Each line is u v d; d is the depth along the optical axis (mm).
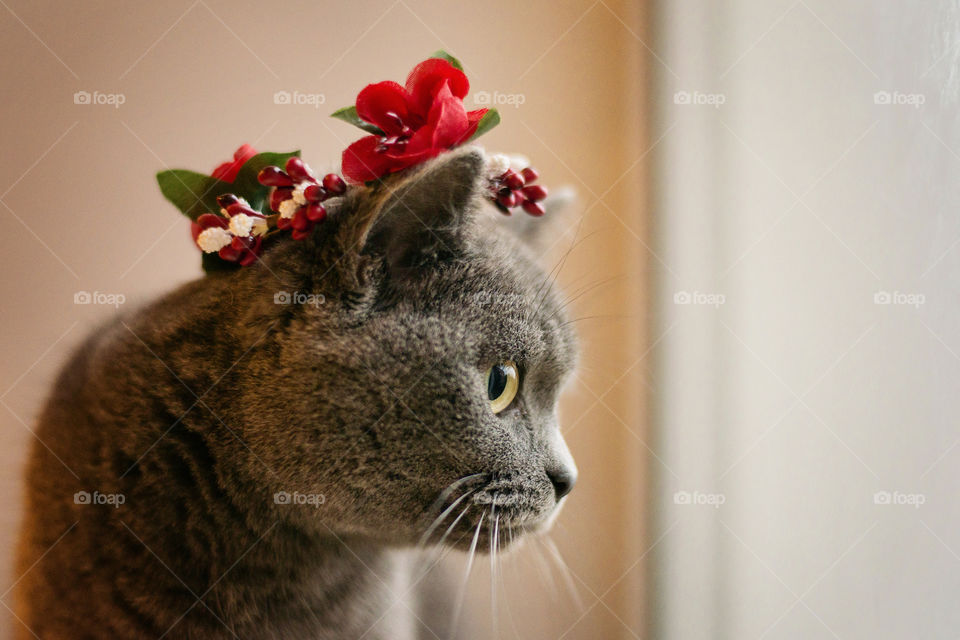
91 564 403
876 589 466
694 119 605
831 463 493
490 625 535
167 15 522
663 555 604
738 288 573
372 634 443
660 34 616
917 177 453
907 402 454
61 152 505
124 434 405
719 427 582
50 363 453
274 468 401
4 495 450
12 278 497
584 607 598
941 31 442
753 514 554
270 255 410
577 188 610
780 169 542
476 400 408
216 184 424
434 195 397
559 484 435
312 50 545
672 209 614
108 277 509
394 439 402
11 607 429
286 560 416
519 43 594
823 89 511
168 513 402
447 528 413
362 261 397
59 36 505
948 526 434
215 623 405
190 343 409
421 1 567
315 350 399
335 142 545
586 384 611
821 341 504
